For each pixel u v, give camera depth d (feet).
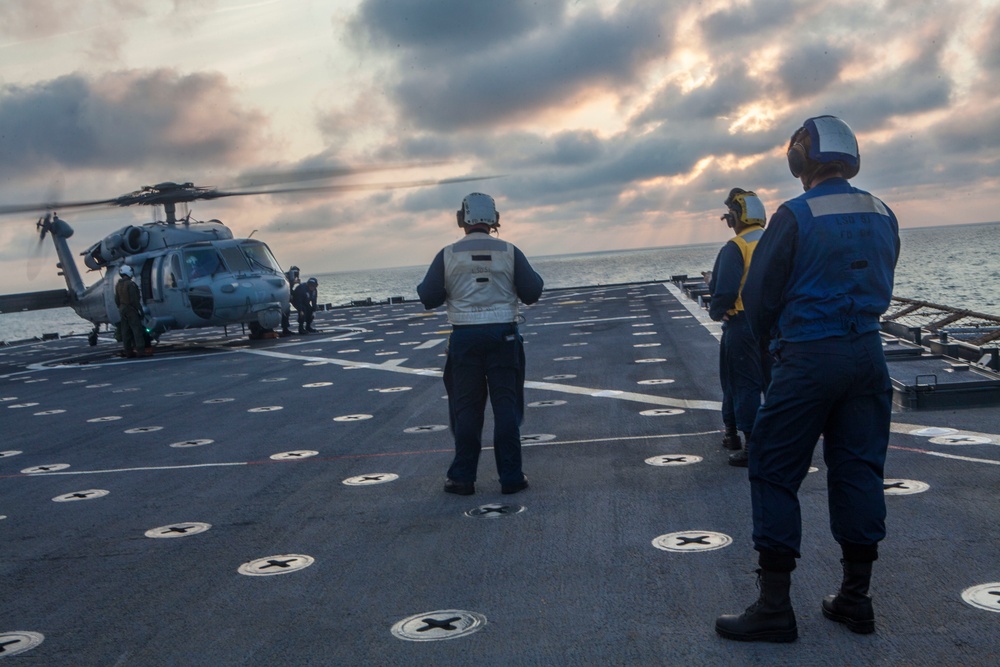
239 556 16.20
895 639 10.87
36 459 27.58
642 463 21.31
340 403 35.09
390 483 21.16
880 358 11.32
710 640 11.19
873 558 11.19
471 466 19.75
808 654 10.61
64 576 15.75
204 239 77.36
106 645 12.43
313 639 12.14
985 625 11.05
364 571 14.89
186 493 21.56
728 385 21.63
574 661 10.84
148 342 71.15
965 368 28.78
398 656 11.37
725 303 20.20
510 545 15.74
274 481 22.22
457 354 19.65
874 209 11.57
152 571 15.66
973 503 16.14
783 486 11.20
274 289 73.00
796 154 12.07
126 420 34.65
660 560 14.35
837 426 11.43
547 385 35.24
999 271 277.44
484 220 20.21
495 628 12.07
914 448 20.67
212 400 38.81
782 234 11.32
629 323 60.08
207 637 12.46
